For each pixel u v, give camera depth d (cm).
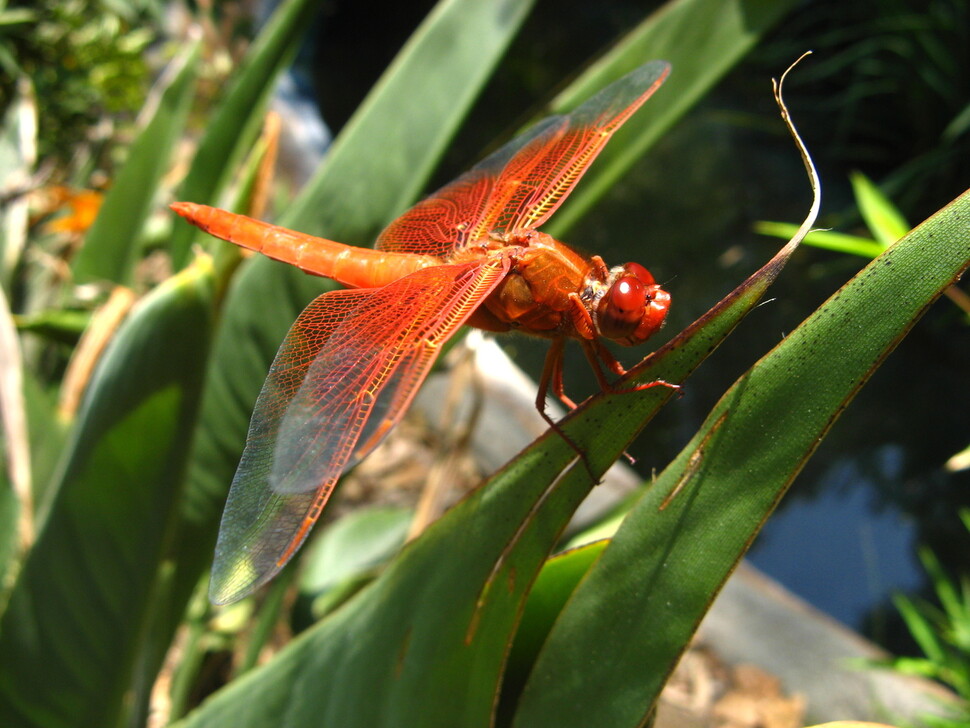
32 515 13
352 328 9
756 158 44
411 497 22
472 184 11
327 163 12
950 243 6
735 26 12
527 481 7
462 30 12
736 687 17
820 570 24
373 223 12
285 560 8
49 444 14
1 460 13
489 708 8
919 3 40
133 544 10
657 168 44
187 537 13
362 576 15
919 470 27
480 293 10
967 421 28
